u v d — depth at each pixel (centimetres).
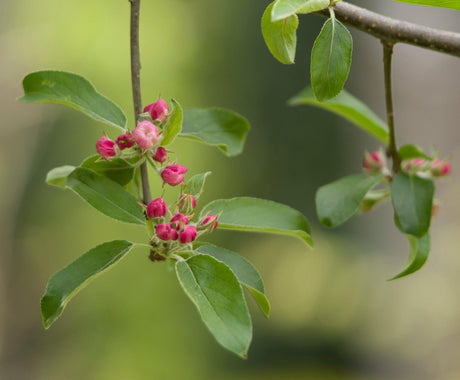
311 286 1170
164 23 1212
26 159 1112
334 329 1141
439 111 1130
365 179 245
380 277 1148
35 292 1128
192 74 1244
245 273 188
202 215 204
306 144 1337
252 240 1263
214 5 1279
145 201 198
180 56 1224
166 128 190
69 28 1102
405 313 1062
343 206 239
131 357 1066
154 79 1197
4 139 1076
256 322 1194
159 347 1082
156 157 190
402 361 1064
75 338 1092
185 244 183
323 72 182
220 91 1296
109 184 197
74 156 1160
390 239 1208
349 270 1166
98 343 1078
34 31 1088
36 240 1134
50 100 209
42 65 1090
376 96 1173
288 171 1333
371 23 213
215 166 1261
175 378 1073
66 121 1152
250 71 1320
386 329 1088
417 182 233
